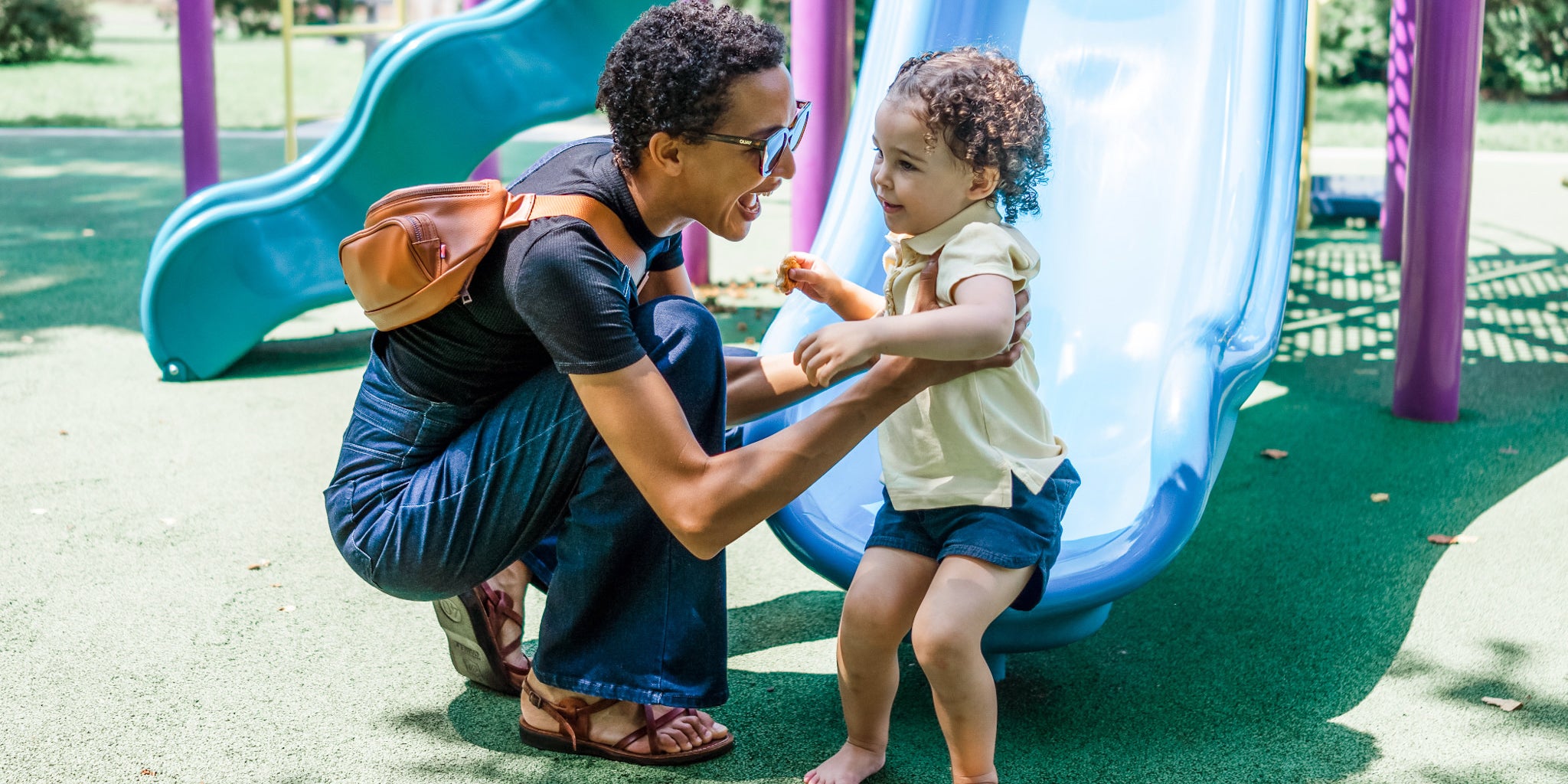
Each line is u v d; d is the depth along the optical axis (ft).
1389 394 15.76
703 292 21.24
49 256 22.95
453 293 6.37
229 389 15.62
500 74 16.74
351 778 7.06
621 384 6.15
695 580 6.91
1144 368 10.48
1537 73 51.88
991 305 6.34
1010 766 7.29
